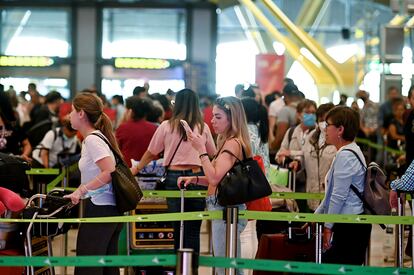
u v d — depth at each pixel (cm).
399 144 1572
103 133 703
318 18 2883
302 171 1048
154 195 842
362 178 709
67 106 1647
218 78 2942
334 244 713
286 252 782
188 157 871
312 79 2875
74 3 2925
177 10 2959
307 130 1093
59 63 2892
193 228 867
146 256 560
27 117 1961
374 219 686
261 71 2506
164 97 1361
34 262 568
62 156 1252
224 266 556
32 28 2916
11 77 2838
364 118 1739
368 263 838
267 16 2912
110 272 714
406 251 863
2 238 718
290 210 960
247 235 827
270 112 1559
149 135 1060
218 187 701
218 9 2958
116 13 2947
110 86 2900
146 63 2856
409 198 865
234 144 706
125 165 712
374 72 1725
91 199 701
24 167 794
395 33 1638
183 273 530
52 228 694
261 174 706
